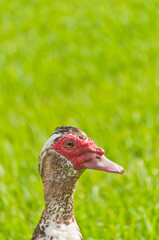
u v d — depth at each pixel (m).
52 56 25.55
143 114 18.30
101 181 13.74
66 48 26.44
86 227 11.05
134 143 15.93
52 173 7.12
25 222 11.71
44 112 19.12
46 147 7.12
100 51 25.69
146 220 10.87
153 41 26.56
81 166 7.07
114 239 10.67
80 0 34.41
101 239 10.78
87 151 7.04
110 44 26.58
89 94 21.23
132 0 33.41
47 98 21.42
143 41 26.69
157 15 30.56
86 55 25.38
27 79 22.80
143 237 10.68
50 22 30.52
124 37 27.42
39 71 23.86
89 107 19.62
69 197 7.15
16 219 11.68
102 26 29.02
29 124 17.72
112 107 19.53
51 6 33.75
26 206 12.50
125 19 29.58
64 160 7.05
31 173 14.34
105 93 21.41
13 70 23.75
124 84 22.02
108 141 16.14
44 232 7.09
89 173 14.02
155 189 12.77
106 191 13.30
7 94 21.38
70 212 7.18
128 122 17.94
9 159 14.88
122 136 16.48
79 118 18.09
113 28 28.67
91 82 22.94
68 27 29.33
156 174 13.72
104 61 24.67
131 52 25.30
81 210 11.73
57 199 7.11
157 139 16.42
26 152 15.55
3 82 22.56
